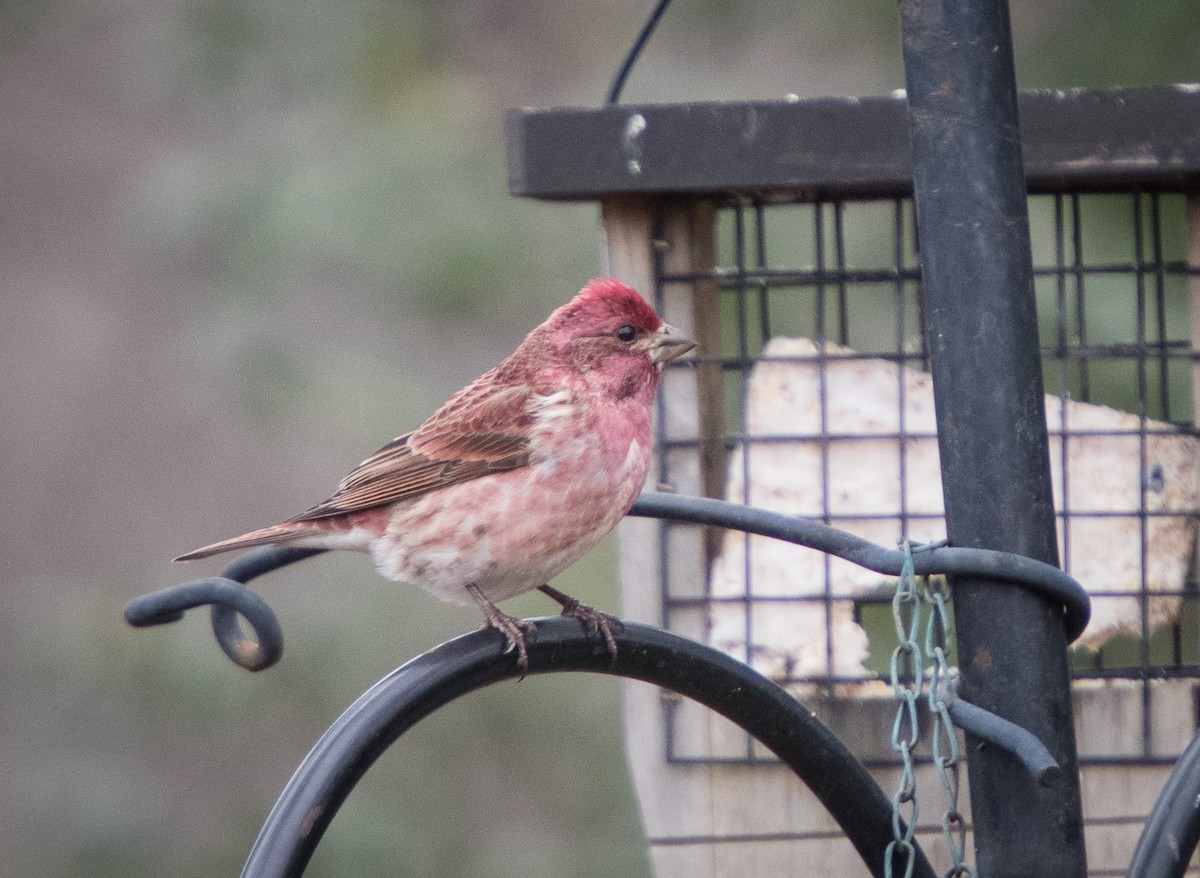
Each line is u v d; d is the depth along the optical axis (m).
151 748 16.00
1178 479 9.30
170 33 15.24
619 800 15.38
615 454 7.82
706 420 9.37
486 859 14.99
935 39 6.03
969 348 5.96
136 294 22.19
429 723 15.55
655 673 6.89
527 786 15.47
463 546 7.79
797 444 9.28
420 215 14.15
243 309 14.44
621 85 8.44
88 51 20.61
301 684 14.52
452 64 15.92
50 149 23.14
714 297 9.45
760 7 14.45
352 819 14.45
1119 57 12.97
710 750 8.91
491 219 14.23
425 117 14.65
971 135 5.98
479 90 15.61
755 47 14.58
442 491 7.85
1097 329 11.17
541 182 8.33
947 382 5.99
